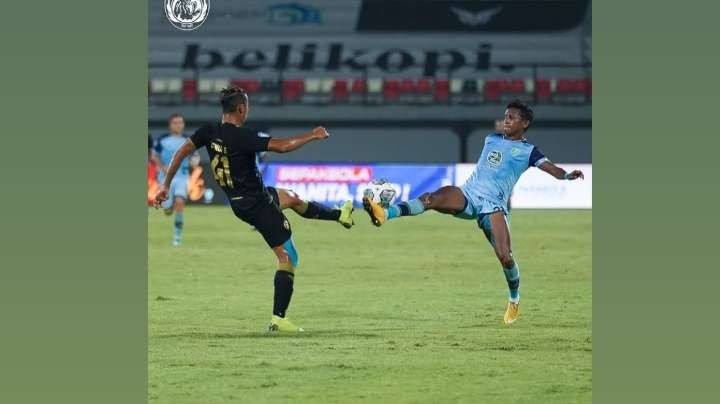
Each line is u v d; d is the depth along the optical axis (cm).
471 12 10612
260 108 10012
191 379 2512
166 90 10138
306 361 2688
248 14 10538
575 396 2389
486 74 10325
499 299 3706
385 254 5022
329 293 3831
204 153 9362
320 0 10656
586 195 7644
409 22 10594
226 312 3425
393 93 10031
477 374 2569
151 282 4075
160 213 7106
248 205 2980
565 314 3384
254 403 2309
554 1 10538
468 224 6575
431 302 3634
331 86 10188
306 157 9925
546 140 9862
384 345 2888
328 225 6475
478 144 9825
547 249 5172
